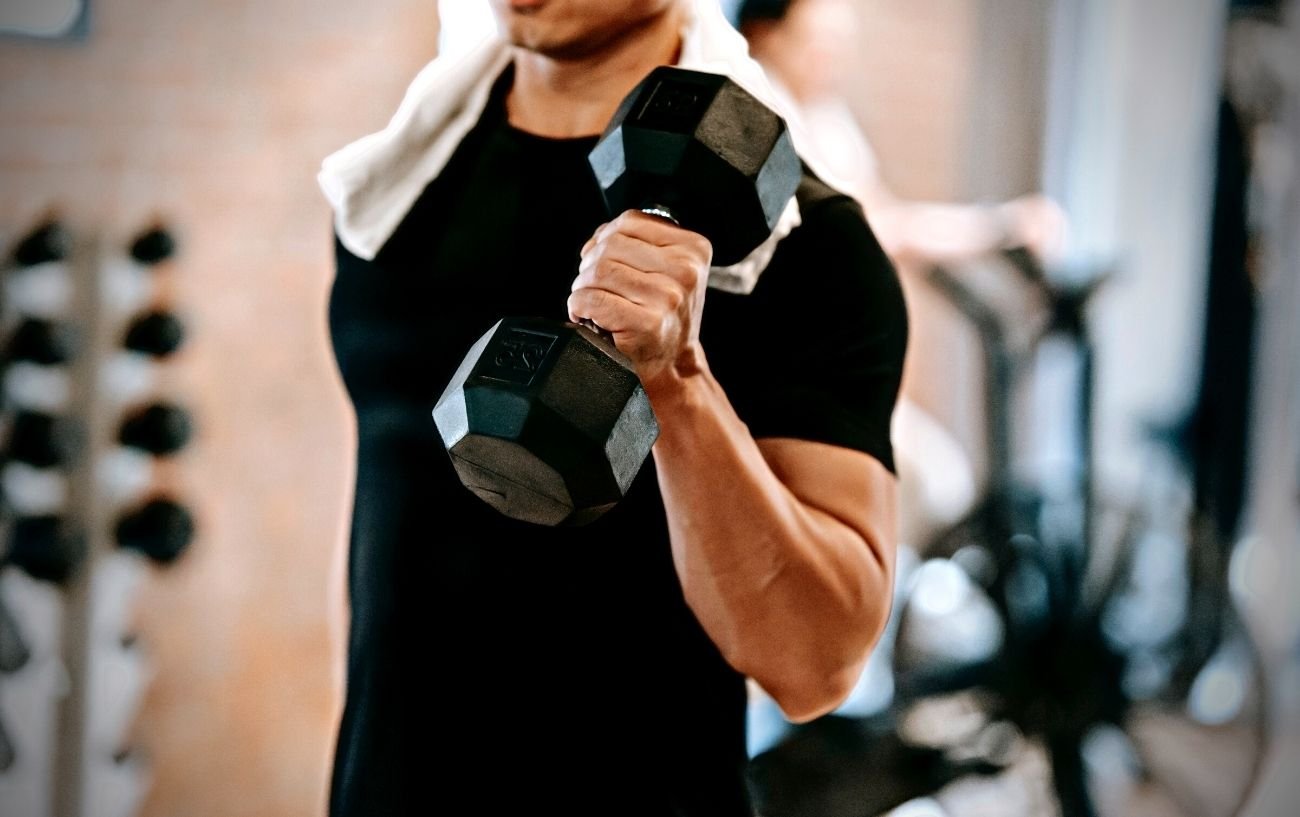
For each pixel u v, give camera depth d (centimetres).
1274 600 405
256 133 321
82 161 312
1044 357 368
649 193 96
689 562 109
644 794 114
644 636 115
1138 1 421
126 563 304
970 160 440
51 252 286
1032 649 321
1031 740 321
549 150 122
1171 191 421
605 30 117
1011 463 340
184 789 312
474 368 88
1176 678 332
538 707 114
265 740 319
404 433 119
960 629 327
